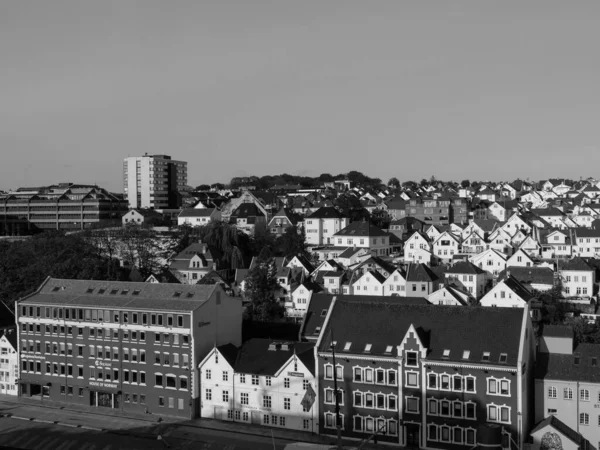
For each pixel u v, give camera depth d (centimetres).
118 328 12800
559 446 9906
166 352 12412
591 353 10700
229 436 11188
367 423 10969
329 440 10956
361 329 11319
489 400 10225
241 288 19688
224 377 12031
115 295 13400
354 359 10994
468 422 10338
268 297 17088
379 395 10869
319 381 11212
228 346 12444
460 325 10881
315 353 11225
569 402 10381
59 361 13400
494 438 10006
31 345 13688
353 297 14175
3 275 19212
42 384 13512
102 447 10838
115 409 12838
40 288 14212
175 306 12475
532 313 15738
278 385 11581
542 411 10556
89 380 13100
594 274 18862
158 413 12475
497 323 10694
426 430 10581
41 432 11575
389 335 11100
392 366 10781
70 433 11519
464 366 10312
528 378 10481
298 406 11431
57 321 13375
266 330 14462
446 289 16625
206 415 12200
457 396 10394
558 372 10538
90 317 13088
